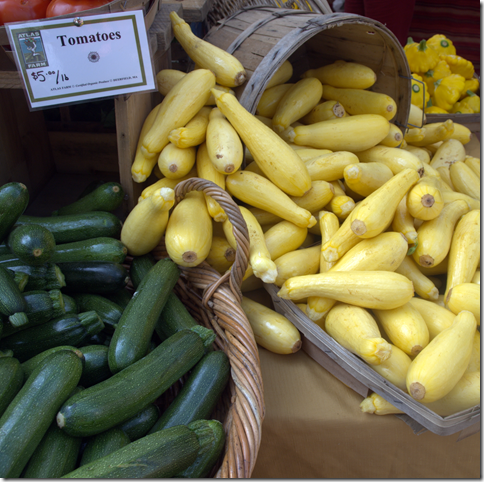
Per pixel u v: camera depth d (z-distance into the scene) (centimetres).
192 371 109
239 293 121
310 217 139
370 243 127
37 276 116
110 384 94
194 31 230
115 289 129
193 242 124
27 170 182
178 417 100
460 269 132
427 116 229
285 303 129
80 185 198
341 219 152
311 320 124
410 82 176
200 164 145
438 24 307
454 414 103
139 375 96
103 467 81
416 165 161
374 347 108
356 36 170
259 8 189
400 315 118
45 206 182
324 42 184
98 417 89
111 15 120
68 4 118
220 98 140
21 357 109
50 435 90
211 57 155
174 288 138
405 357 115
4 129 164
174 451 86
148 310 111
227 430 101
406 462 125
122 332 106
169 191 123
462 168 176
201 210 133
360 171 143
